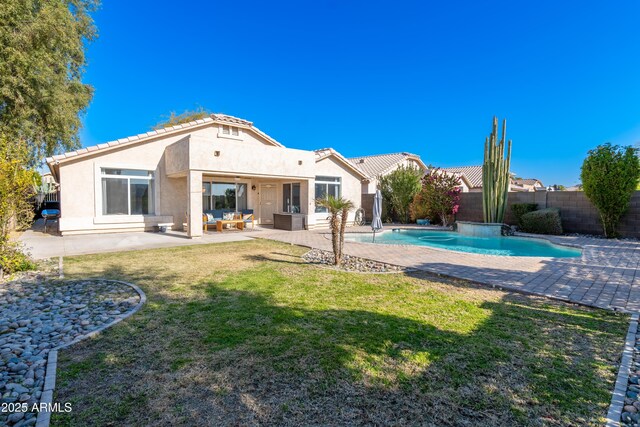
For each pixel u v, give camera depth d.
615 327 4.59
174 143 15.20
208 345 3.96
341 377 3.27
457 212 20.45
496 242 14.48
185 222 16.94
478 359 3.65
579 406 2.85
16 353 3.77
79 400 2.91
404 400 2.91
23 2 13.15
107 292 6.18
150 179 15.93
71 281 6.93
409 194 22.11
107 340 4.11
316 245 12.09
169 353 3.77
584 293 6.11
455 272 7.76
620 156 13.72
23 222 7.93
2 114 14.10
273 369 3.42
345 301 5.64
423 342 4.06
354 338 4.16
